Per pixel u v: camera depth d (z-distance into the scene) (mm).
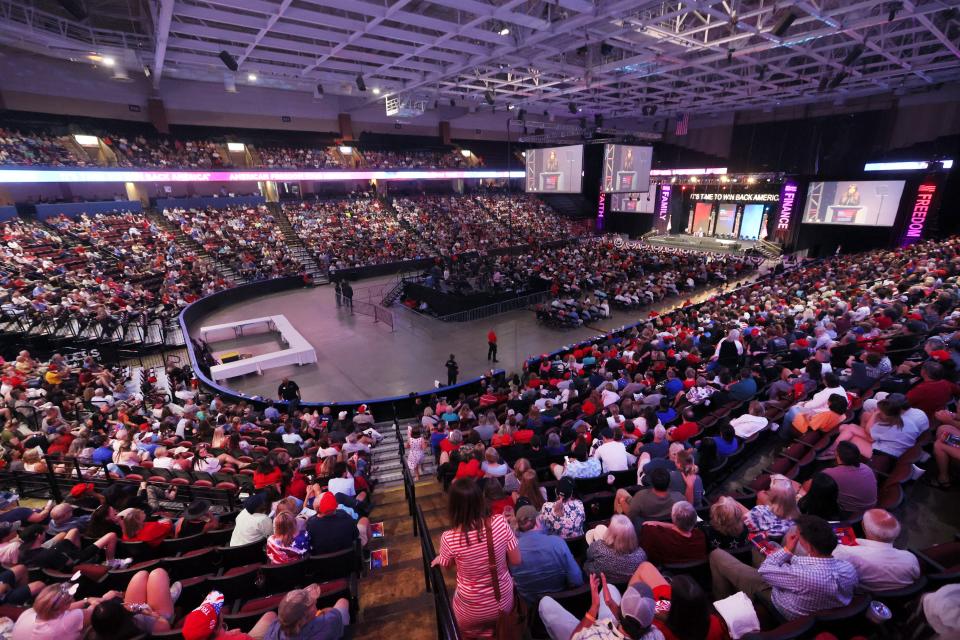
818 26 18234
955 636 2275
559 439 7363
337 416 13555
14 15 17891
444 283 24781
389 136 43094
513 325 21656
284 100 37469
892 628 2826
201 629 2934
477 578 2467
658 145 47312
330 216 36469
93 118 30031
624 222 48719
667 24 17828
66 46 19688
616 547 3357
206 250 28609
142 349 17203
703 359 11805
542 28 16219
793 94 31734
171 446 9234
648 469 5148
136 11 18016
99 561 4910
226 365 16188
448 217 41281
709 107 37750
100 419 10625
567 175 27547
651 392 9516
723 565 3342
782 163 38562
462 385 14469
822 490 3693
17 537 5430
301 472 7645
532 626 3150
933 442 5176
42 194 28531
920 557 3324
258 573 4203
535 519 3467
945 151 28875
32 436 9289
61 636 3137
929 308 10781
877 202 30406
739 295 19859
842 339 10219
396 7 14375
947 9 15070
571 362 13148
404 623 3877
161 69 22797
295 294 28062
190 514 5750
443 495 7398
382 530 6070
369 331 21266
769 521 3836
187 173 30391
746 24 16594
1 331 14922
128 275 22703
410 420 13547
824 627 2781
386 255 33281
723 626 2797
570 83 28312
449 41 18062
